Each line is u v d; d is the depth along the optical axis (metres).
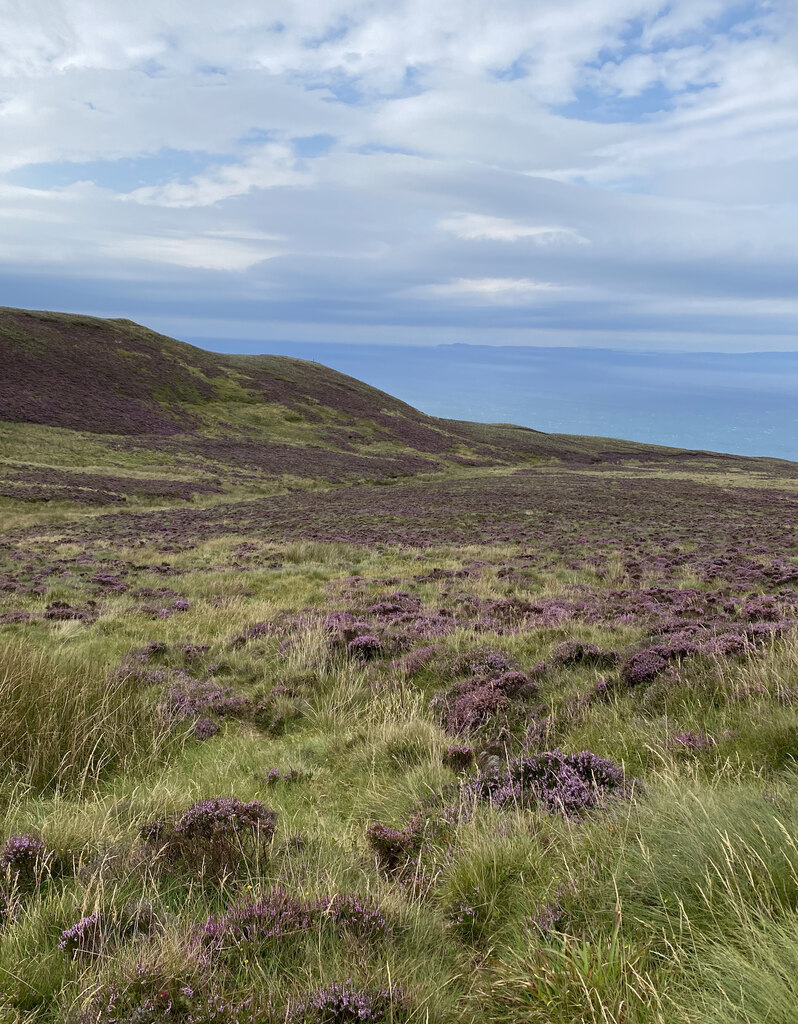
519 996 2.66
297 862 3.86
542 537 29.09
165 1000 2.56
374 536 29.55
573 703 6.79
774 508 46.59
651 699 6.40
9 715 6.39
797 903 2.70
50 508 41.84
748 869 2.85
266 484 61.75
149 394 86.94
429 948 3.15
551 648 8.95
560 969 2.62
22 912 3.28
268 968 2.83
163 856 3.88
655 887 3.06
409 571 19.69
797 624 8.09
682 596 13.92
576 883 3.21
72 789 5.45
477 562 21.22
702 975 2.45
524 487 63.22
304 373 122.69
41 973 2.82
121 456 62.66
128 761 6.19
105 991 2.61
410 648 10.09
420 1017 2.55
